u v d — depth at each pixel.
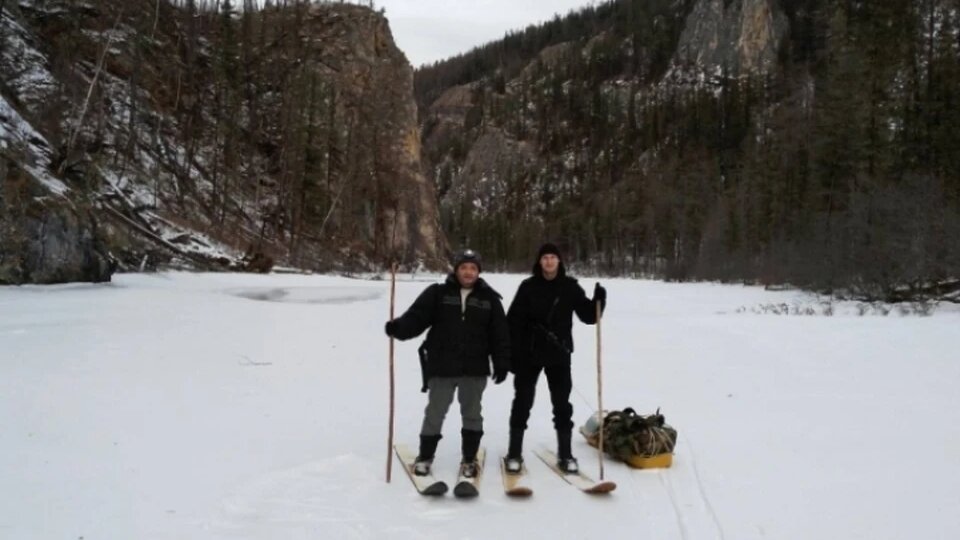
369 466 5.10
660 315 17.75
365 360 9.71
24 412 6.11
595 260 92.56
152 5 44.88
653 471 5.18
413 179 62.41
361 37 61.09
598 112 139.38
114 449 5.24
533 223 115.00
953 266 20.42
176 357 9.23
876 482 4.94
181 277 25.73
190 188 38.22
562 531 4.07
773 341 11.87
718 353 10.77
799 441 5.97
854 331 12.89
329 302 19.73
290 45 55.94
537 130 147.75
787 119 61.16
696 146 110.88
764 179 55.56
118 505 4.18
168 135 40.31
